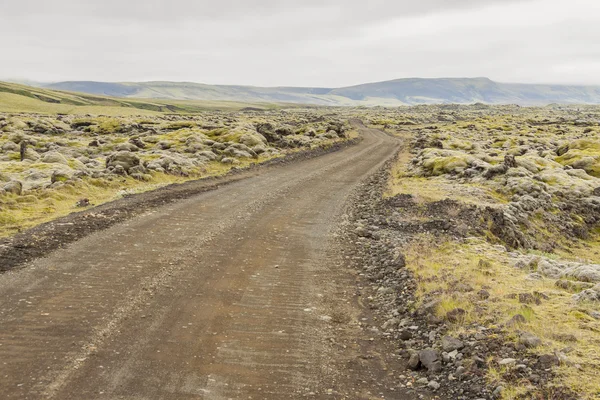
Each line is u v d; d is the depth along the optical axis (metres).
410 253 16.86
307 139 80.56
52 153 43.97
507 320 10.05
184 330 10.88
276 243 19.78
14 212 22.69
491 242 21.95
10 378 8.38
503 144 67.50
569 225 30.52
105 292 12.98
